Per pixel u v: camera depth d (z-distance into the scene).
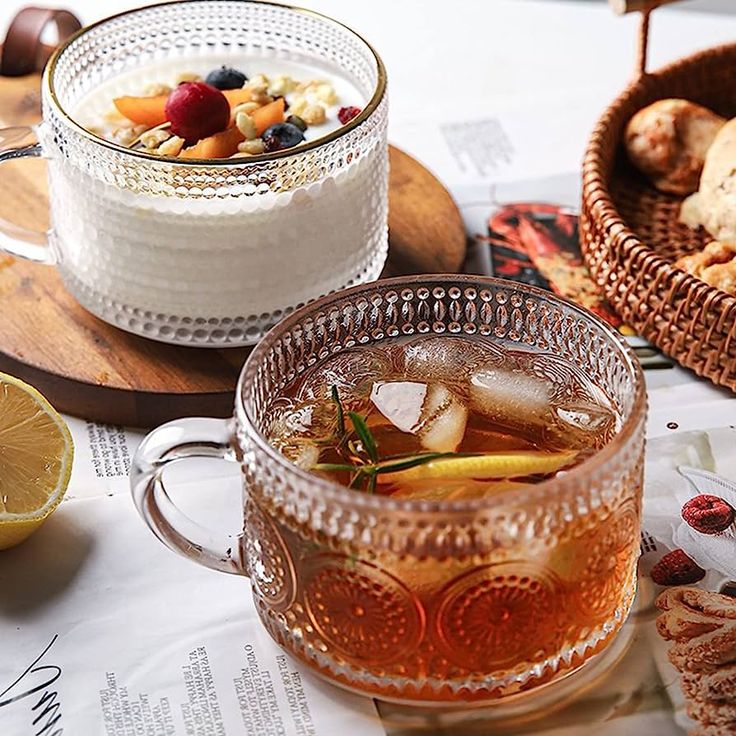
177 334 0.83
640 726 0.70
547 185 0.95
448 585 0.67
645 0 0.92
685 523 0.77
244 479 0.70
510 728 0.70
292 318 0.73
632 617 0.74
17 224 0.90
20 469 0.76
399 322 0.76
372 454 0.70
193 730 0.70
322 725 0.70
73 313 0.86
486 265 0.90
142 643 0.73
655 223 0.91
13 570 0.76
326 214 0.81
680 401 0.82
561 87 1.04
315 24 0.88
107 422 0.83
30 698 0.71
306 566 0.68
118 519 0.78
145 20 0.89
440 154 0.98
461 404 0.73
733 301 0.81
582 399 0.74
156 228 0.80
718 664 0.72
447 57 1.07
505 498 0.66
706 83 0.97
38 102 0.99
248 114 0.84
